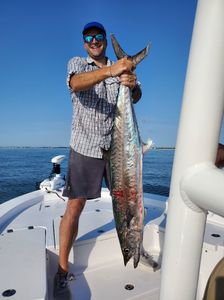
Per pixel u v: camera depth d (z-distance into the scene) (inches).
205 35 34.4
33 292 71.2
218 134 36.6
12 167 1283.2
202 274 101.2
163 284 41.3
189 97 36.2
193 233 38.0
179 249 38.7
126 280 108.8
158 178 709.9
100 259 118.6
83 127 107.2
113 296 100.3
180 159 37.5
